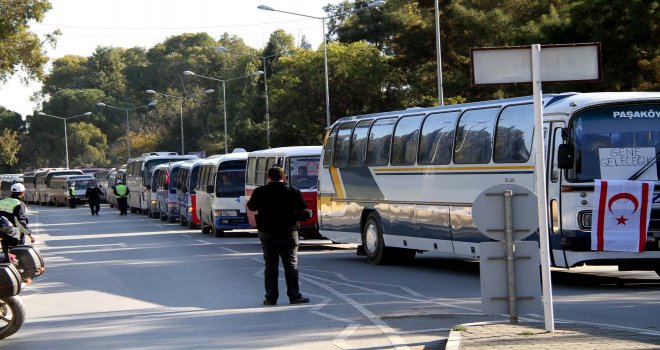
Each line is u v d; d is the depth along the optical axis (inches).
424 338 727.7
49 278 1380.4
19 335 826.8
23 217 1120.2
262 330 797.2
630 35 2321.6
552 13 2561.5
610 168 1027.9
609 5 2363.4
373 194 1453.0
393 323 814.5
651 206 1018.1
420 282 1179.9
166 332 807.7
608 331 693.3
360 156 1497.3
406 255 1450.5
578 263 1025.5
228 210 2218.3
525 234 711.1
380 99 4694.9
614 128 1035.3
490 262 715.4
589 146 1029.8
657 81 2338.8
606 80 2410.2
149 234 2470.5
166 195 3120.1
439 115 1289.4
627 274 1230.9
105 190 5551.2
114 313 962.7
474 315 853.8
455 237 1236.5
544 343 638.5
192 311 951.6
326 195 1622.8
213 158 2450.8
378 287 1125.1
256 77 6648.6
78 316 951.0
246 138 5477.4
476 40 3882.9
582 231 1019.9
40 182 5802.2
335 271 1346.0
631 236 1016.9
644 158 1033.5
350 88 4621.1
